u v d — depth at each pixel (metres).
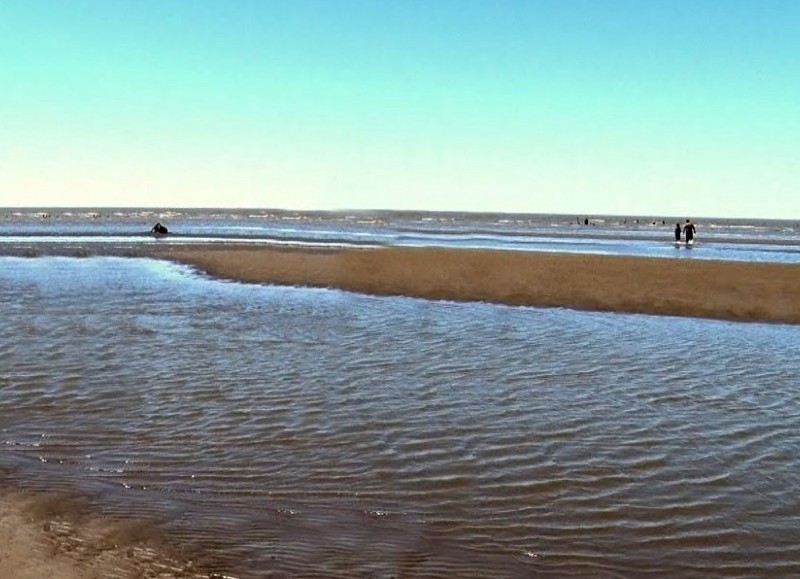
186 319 18.86
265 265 32.78
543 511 7.16
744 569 6.08
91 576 5.60
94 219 110.19
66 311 19.70
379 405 10.79
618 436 9.43
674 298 23.11
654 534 6.69
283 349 15.05
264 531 6.62
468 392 11.58
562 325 18.67
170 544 6.29
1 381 11.98
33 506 7.04
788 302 22.28
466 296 24.03
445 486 7.75
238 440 9.17
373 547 6.35
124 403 10.81
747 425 9.95
